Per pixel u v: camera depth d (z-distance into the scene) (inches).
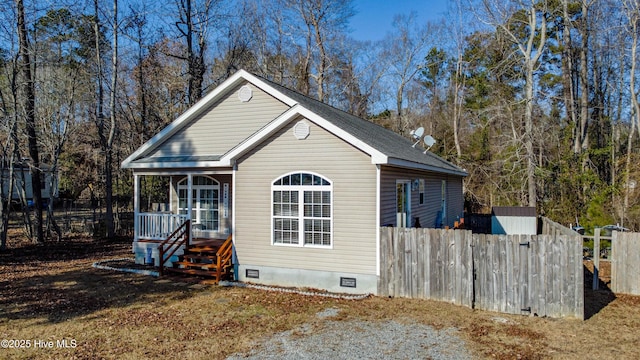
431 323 325.4
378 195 403.2
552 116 1042.7
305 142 434.3
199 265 480.1
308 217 432.5
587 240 581.0
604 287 443.8
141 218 572.4
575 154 869.8
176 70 1081.4
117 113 1007.0
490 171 1123.9
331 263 422.0
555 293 343.0
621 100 1071.6
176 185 636.7
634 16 913.5
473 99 1286.9
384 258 401.1
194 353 267.4
